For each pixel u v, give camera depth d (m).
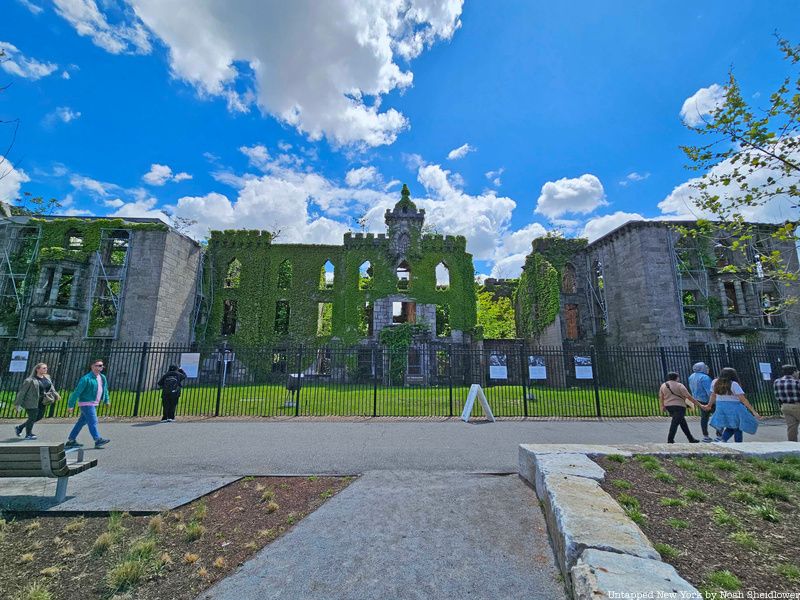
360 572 3.87
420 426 11.72
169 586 3.70
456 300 35.69
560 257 33.72
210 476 6.80
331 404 16.64
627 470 5.54
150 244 28.16
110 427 11.52
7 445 5.21
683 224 27.72
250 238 36.53
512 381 28.58
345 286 35.75
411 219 36.75
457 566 3.96
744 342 26.17
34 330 25.91
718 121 7.70
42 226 28.22
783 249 26.52
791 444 6.55
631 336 27.98
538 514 5.13
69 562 4.12
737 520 4.20
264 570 3.92
